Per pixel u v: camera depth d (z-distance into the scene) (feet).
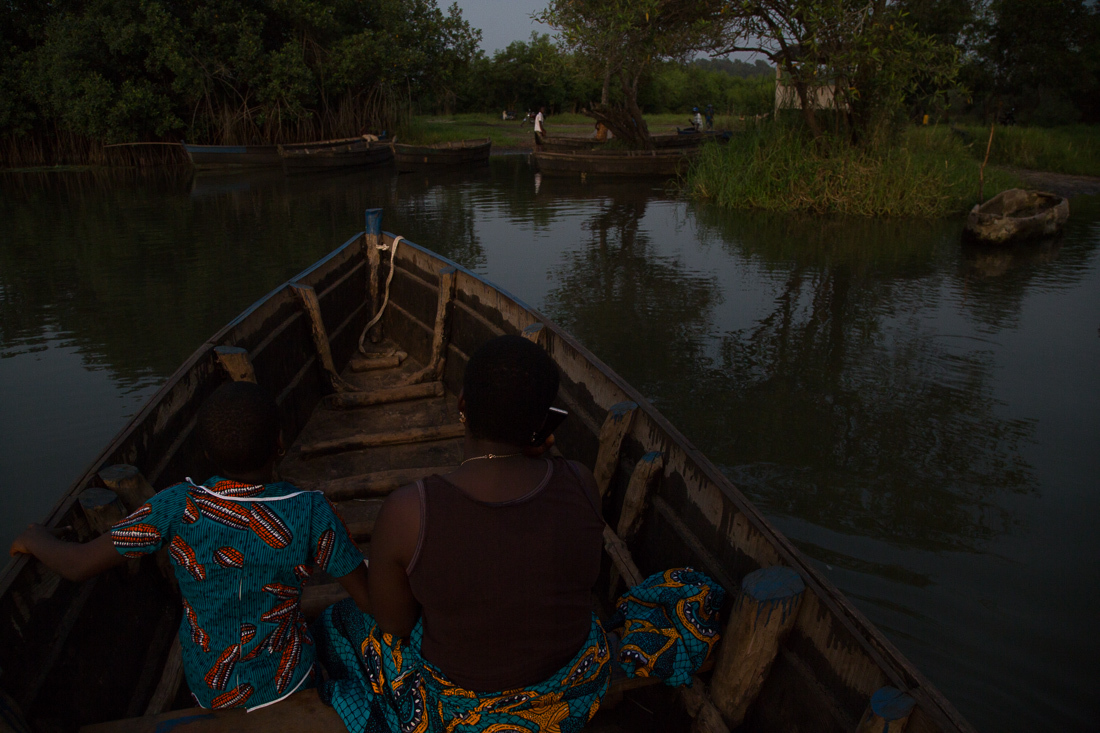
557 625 5.10
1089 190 55.67
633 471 9.53
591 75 59.57
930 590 11.66
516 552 4.86
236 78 87.51
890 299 27.71
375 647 6.04
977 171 52.49
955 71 45.55
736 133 59.36
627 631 7.09
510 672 5.05
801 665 6.42
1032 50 98.73
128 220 47.42
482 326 16.12
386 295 21.33
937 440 16.44
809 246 37.76
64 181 71.87
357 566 6.11
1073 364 20.76
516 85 163.84
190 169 83.46
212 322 25.68
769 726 6.81
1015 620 10.99
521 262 34.14
